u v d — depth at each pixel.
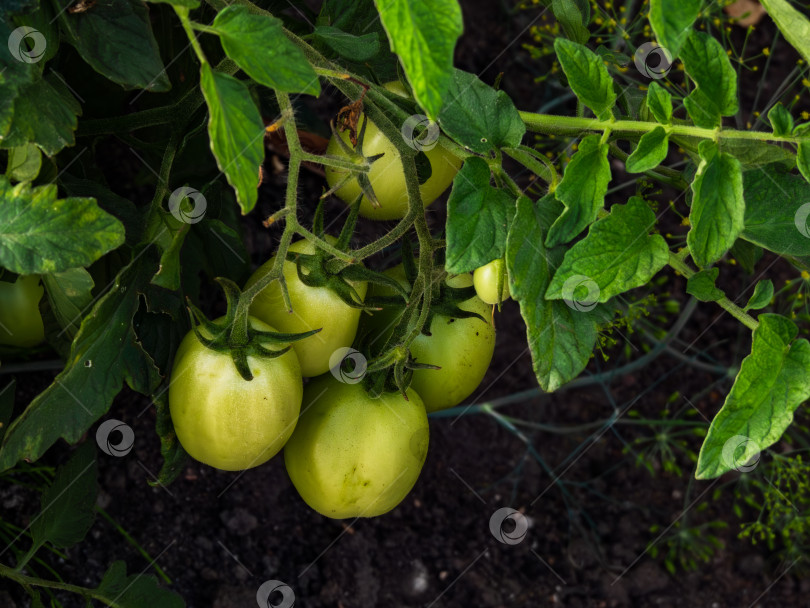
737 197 0.36
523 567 0.75
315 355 0.43
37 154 0.40
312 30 0.58
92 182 0.48
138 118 0.48
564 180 0.37
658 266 0.37
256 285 0.40
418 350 0.46
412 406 0.44
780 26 0.36
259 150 0.32
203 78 0.31
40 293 0.50
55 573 0.62
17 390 0.65
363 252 0.41
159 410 0.43
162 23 0.56
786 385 0.37
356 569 0.72
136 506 0.68
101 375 0.43
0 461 0.40
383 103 0.42
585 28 0.49
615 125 0.38
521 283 0.37
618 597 0.75
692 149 0.45
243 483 0.71
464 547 0.74
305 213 0.74
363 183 0.40
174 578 0.68
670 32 0.33
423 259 0.42
